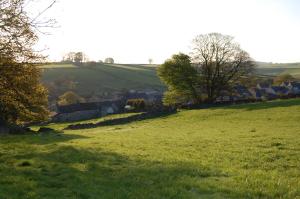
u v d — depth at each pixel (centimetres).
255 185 1490
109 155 2380
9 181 1586
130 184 1553
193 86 9969
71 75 19575
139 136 4091
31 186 1490
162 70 10025
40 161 2125
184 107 8788
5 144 3178
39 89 2611
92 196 1364
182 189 1445
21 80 2322
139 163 2077
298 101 7206
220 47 9812
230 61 9819
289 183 1521
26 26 2056
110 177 1695
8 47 2095
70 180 1634
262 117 5703
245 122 5412
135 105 10144
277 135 3459
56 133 5047
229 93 10231
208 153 2481
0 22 2002
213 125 5419
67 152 2509
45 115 2864
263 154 2352
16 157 2308
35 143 3369
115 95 16638
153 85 19125
